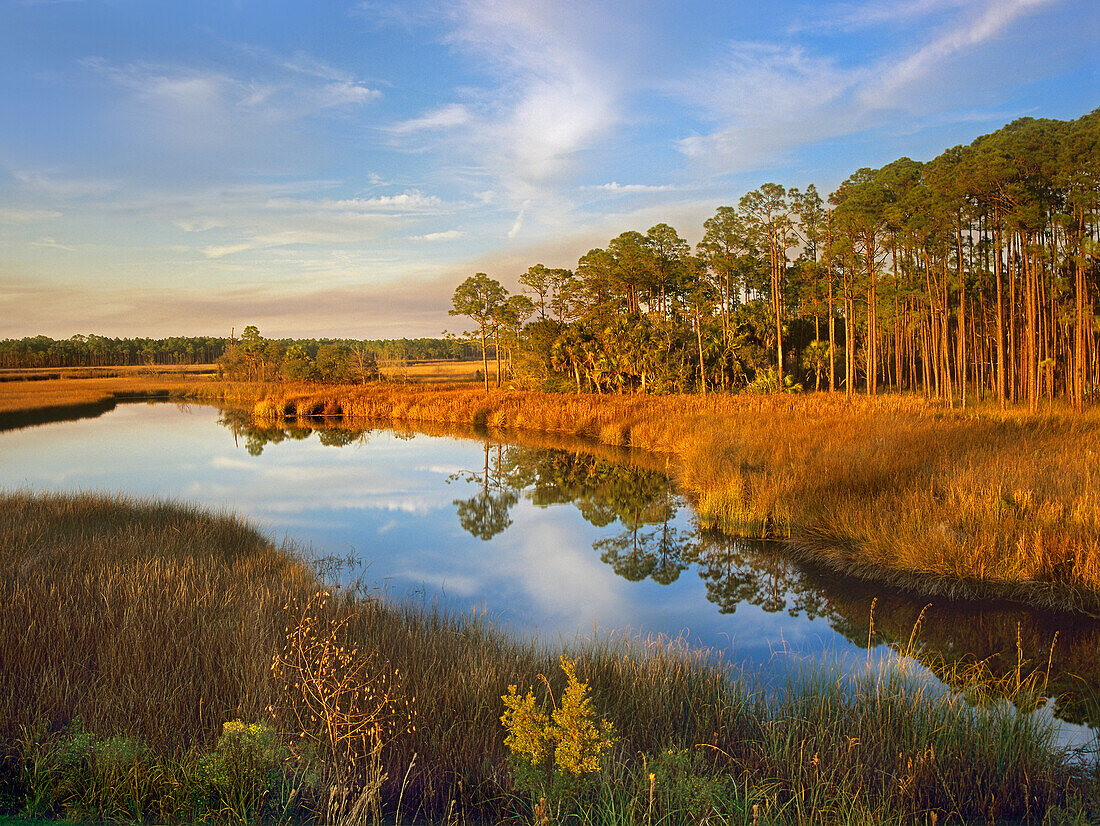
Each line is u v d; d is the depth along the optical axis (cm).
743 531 1145
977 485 1005
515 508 1498
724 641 711
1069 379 3072
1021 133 2967
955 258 3856
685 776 384
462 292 6203
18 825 336
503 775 408
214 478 1892
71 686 462
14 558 773
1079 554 775
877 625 732
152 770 375
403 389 5062
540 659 596
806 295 5059
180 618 600
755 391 4022
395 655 566
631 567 1016
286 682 475
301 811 368
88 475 1930
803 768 409
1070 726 502
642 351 4212
